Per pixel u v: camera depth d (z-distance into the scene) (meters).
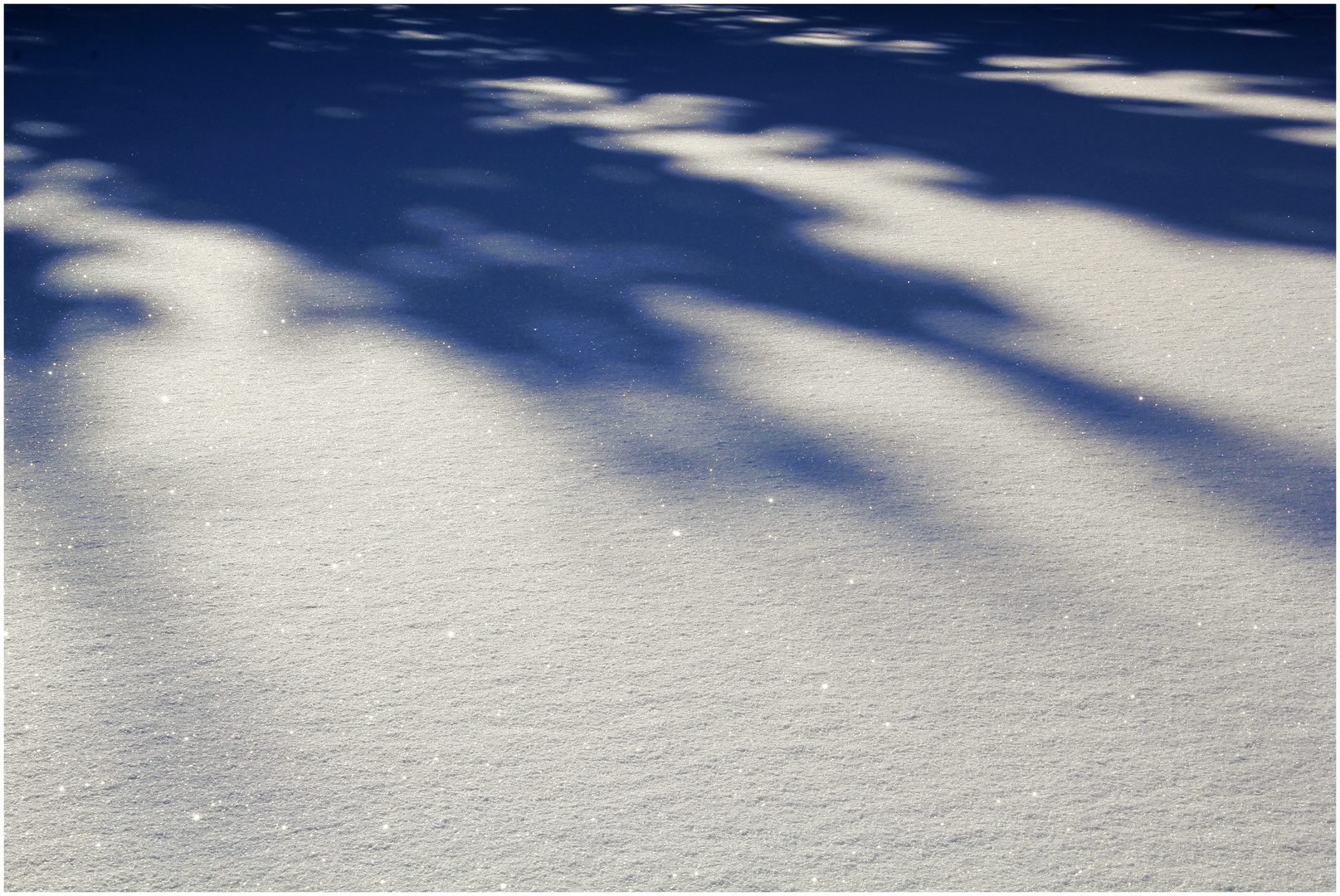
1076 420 2.73
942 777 1.60
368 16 12.06
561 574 2.08
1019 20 11.88
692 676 1.81
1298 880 1.44
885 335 3.30
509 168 5.38
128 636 1.89
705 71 8.42
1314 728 1.70
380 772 1.61
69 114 6.49
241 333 3.25
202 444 2.56
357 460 2.50
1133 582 2.07
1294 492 2.39
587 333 3.30
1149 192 4.93
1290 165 5.42
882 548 2.18
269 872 1.45
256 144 5.85
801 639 1.90
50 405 2.75
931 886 1.43
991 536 2.22
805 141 5.99
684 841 1.50
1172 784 1.59
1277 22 11.72
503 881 1.44
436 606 1.99
